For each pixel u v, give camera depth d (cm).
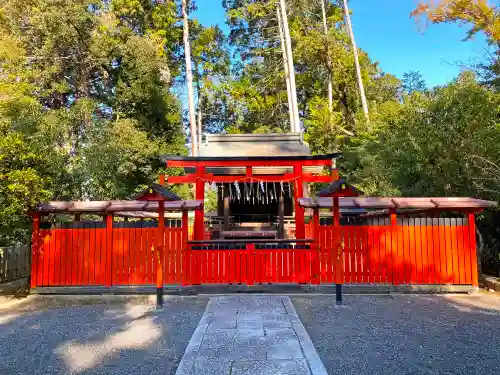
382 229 813
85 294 804
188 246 815
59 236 823
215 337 498
